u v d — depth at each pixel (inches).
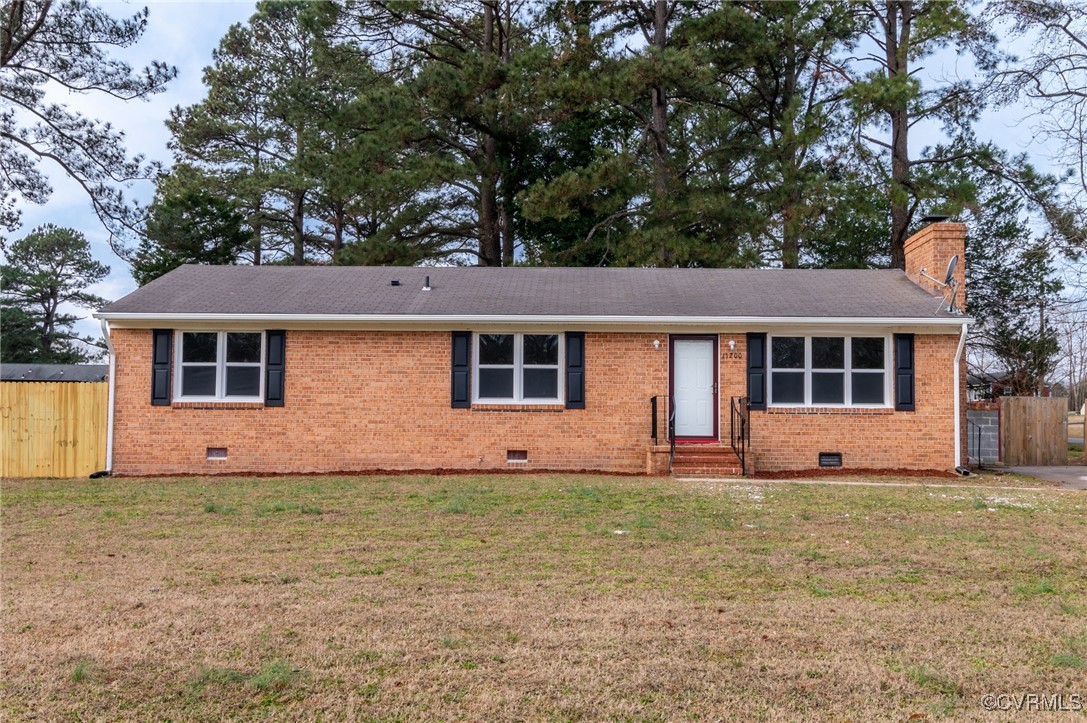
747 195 1039.6
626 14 1091.3
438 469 623.5
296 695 192.9
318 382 629.3
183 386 629.6
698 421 634.8
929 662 214.1
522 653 218.2
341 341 631.2
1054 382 1432.1
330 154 1151.6
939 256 671.8
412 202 1248.8
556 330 632.4
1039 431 753.0
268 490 510.3
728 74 1091.3
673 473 596.7
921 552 338.3
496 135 1131.9
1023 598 272.7
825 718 182.9
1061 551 341.4
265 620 244.2
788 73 1101.1
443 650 219.8
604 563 316.5
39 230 2004.2
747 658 216.1
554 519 405.7
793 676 204.8
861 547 346.9
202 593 272.5
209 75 1483.8
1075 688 198.4
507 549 339.9
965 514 427.2
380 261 1129.4
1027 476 638.5
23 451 625.3
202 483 551.8
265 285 687.1
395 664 210.7
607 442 628.7
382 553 332.2
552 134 1170.0
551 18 1102.4
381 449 628.7
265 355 629.3
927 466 623.8
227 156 1472.7
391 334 631.8
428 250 1250.0
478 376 635.5
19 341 1920.5
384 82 1253.7
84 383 631.2
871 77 965.2
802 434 626.5
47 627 237.8
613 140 1186.0
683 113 1187.3
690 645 224.7
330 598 266.8
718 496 481.4
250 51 1496.1
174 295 650.2
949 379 625.9
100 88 951.6
